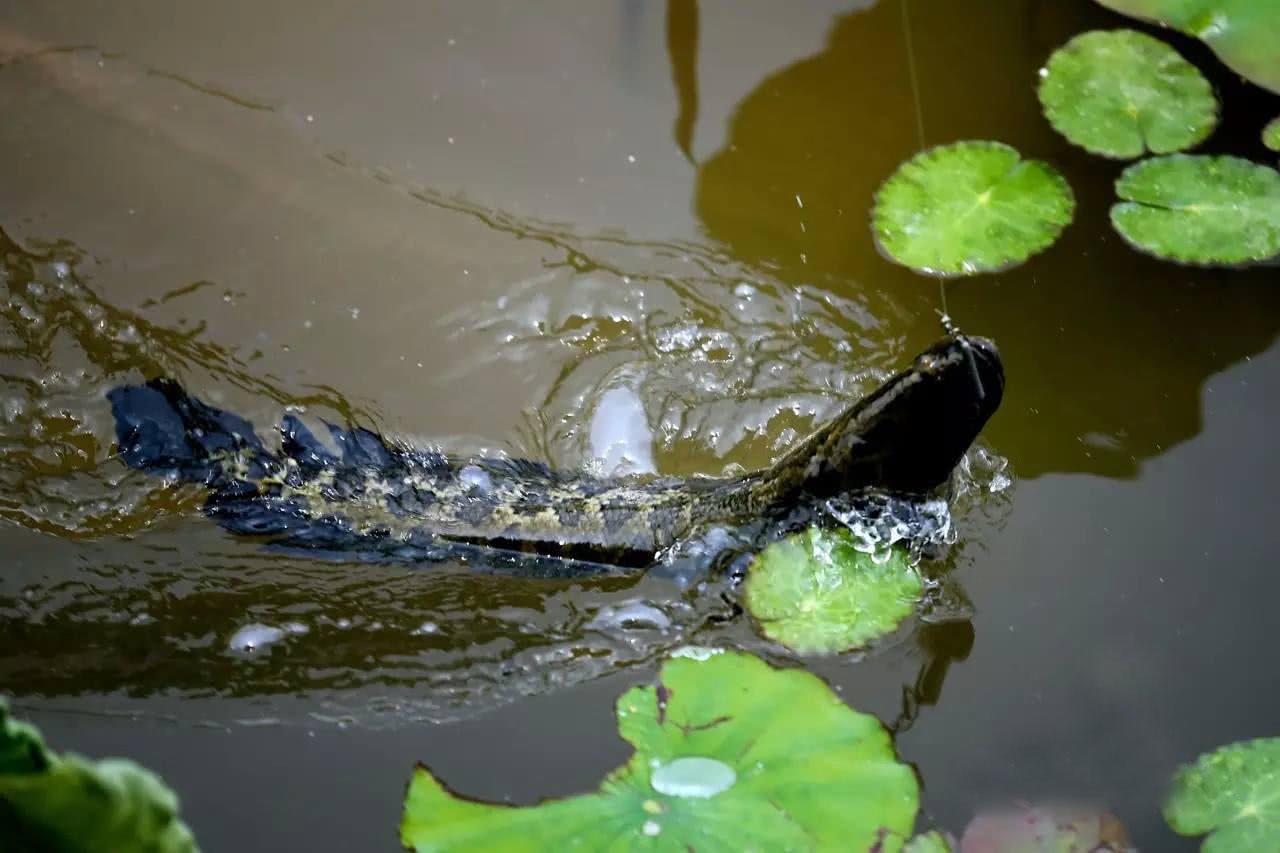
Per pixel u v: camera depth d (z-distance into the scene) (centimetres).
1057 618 321
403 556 355
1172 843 268
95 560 350
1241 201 411
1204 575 329
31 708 305
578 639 325
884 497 342
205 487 377
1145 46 452
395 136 455
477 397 405
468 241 436
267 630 329
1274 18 450
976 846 267
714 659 302
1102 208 415
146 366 410
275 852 269
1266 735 290
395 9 477
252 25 477
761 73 460
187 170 453
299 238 441
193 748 295
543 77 464
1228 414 368
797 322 411
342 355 415
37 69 465
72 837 142
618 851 248
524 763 287
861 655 312
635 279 425
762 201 431
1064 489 353
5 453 384
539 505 368
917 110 446
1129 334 388
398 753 292
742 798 260
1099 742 291
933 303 403
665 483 379
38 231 437
